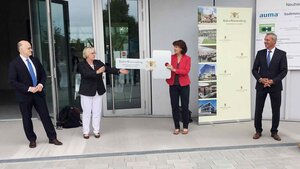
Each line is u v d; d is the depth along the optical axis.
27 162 4.23
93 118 5.12
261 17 5.91
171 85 5.21
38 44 6.45
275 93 4.79
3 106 8.13
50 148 4.67
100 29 6.40
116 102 6.64
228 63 5.84
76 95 6.52
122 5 6.41
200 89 5.79
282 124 5.87
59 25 6.07
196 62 6.38
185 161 4.16
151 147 4.64
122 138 5.09
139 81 6.62
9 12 10.95
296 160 4.14
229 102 5.95
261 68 4.80
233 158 4.25
